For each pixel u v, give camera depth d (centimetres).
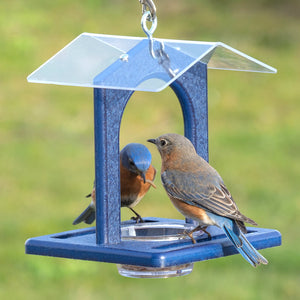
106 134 726
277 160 1875
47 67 725
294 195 1681
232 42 2708
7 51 2564
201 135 819
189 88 804
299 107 2228
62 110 2186
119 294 1242
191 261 682
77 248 704
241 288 1258
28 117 2136
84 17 2889
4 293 1244
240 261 1362
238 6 3036
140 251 671
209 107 2220
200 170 776
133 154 815
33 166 1844
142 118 2130
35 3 2998
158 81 668
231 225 734
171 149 791
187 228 797
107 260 683
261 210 1609
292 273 1320
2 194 1691
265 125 2111
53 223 1539
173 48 709
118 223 725
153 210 1588
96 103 727
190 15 2939
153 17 723
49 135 2038
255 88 2362
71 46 750
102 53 726
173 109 2191
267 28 2831
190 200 759
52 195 1688
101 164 723
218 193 757
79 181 1761
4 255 1370
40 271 1313
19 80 2367
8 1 3005
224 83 2392
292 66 2528
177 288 1262
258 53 2628
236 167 1836
